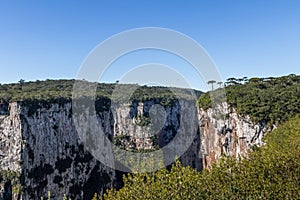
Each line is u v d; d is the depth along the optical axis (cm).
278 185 1433
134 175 1293
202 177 1345
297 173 1498
